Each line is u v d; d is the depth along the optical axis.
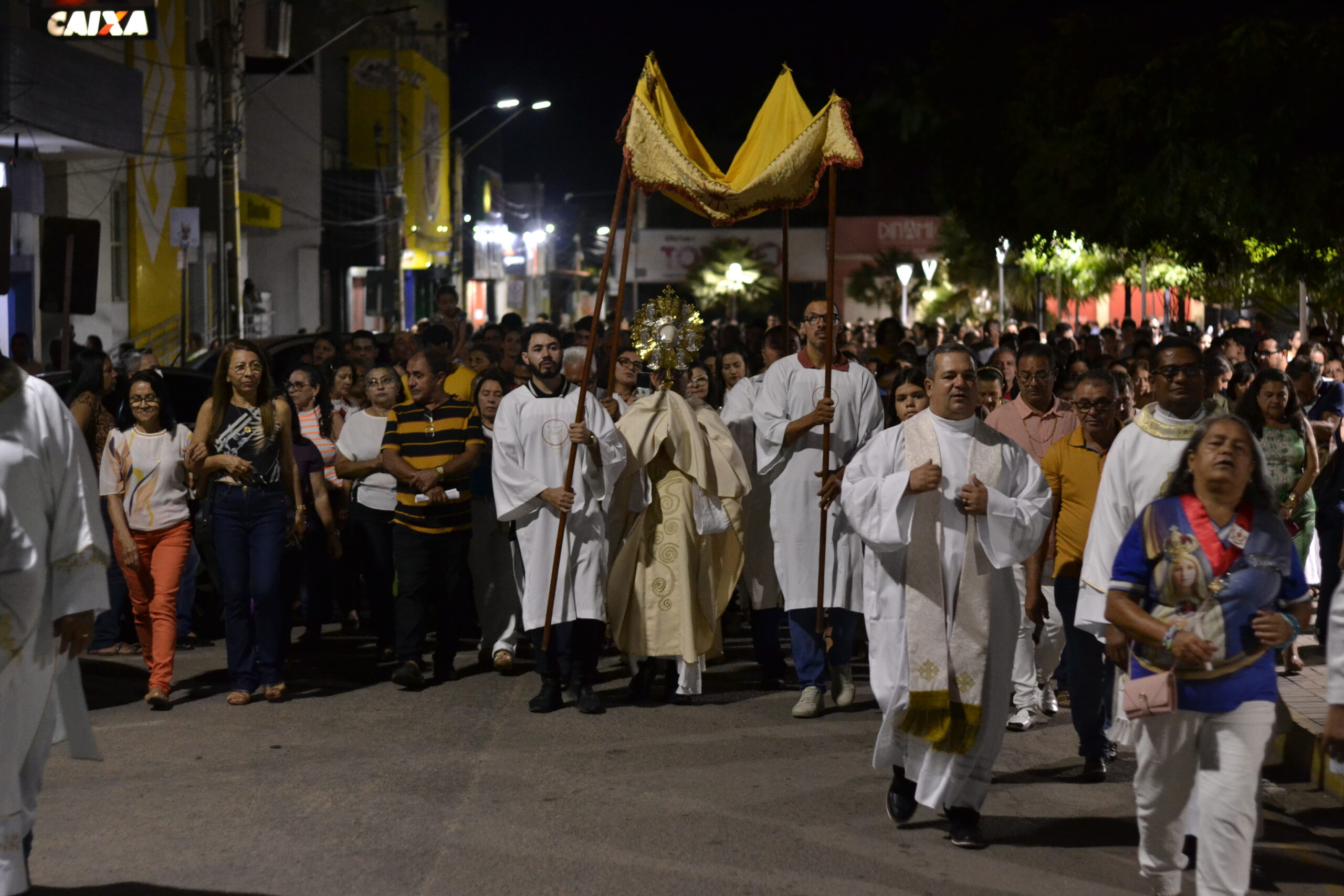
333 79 49.34
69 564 4.95
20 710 4.80
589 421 8.58
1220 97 12.05
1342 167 11.55
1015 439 8.47
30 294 21.38
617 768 7.21
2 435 4.79
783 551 8.56
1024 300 36.69
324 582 11.12
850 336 27.30
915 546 6.04
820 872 5.66
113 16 18.86
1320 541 9.49
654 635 8.70
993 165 15.27
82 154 21.45
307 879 5.56
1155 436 5.74
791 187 8.34
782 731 8.05
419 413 9.40
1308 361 9.36
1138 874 5.68
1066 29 13.79
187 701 8.78
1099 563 5.79
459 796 6.69
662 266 60.88
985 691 6.01
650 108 8.41
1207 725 4.87
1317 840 6.16
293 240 42.00
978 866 5.76
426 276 57.47
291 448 8.88
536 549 8.57
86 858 5.82
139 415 8.80
